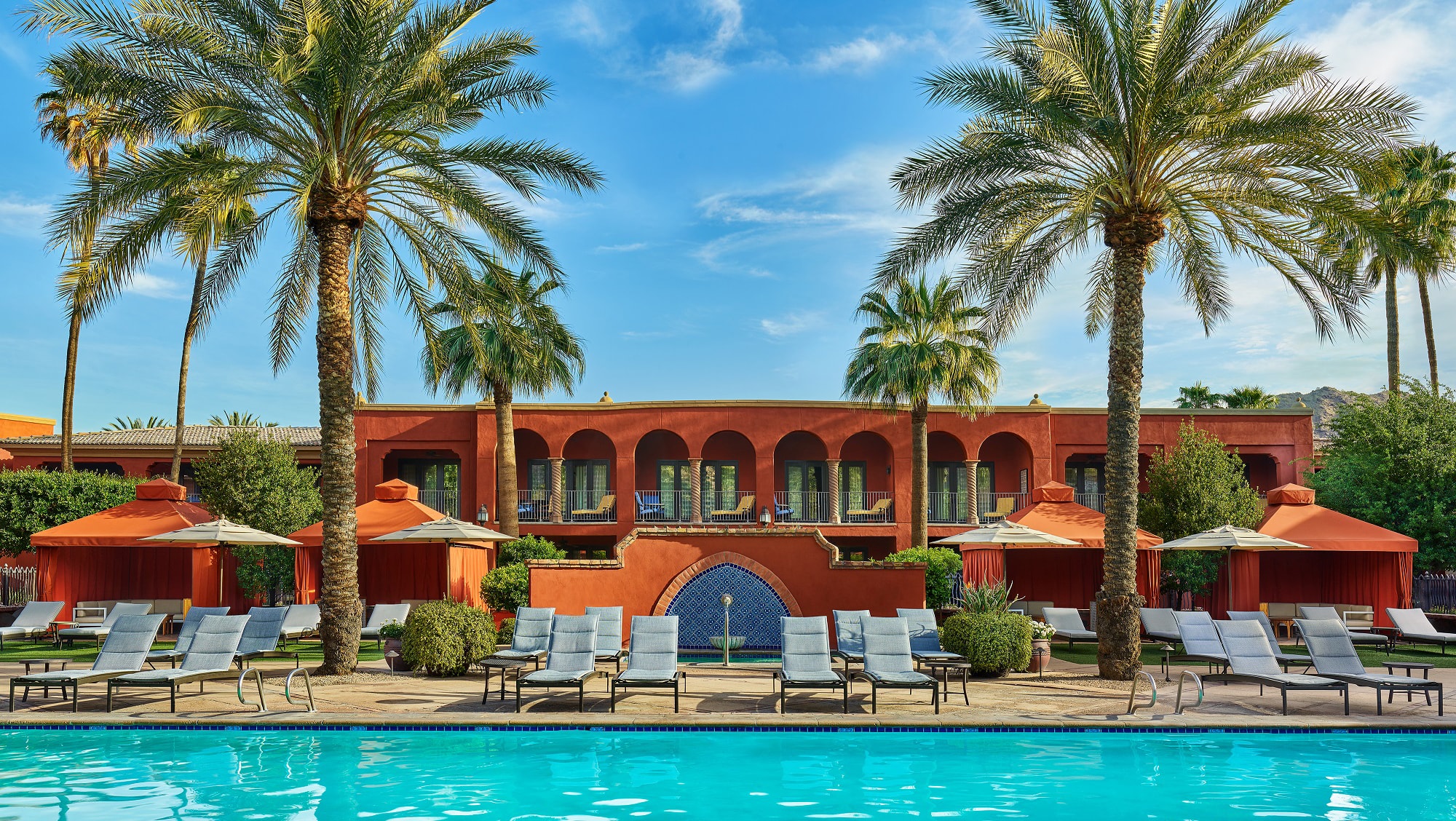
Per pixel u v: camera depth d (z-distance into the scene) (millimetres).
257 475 23016
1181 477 21500
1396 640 17734
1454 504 21453
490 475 28594
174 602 22688
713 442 31453
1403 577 20594
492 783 7922
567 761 8680
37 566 20047
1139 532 19453
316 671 13383
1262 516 22000
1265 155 13570
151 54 12945
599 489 31219
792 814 7062
